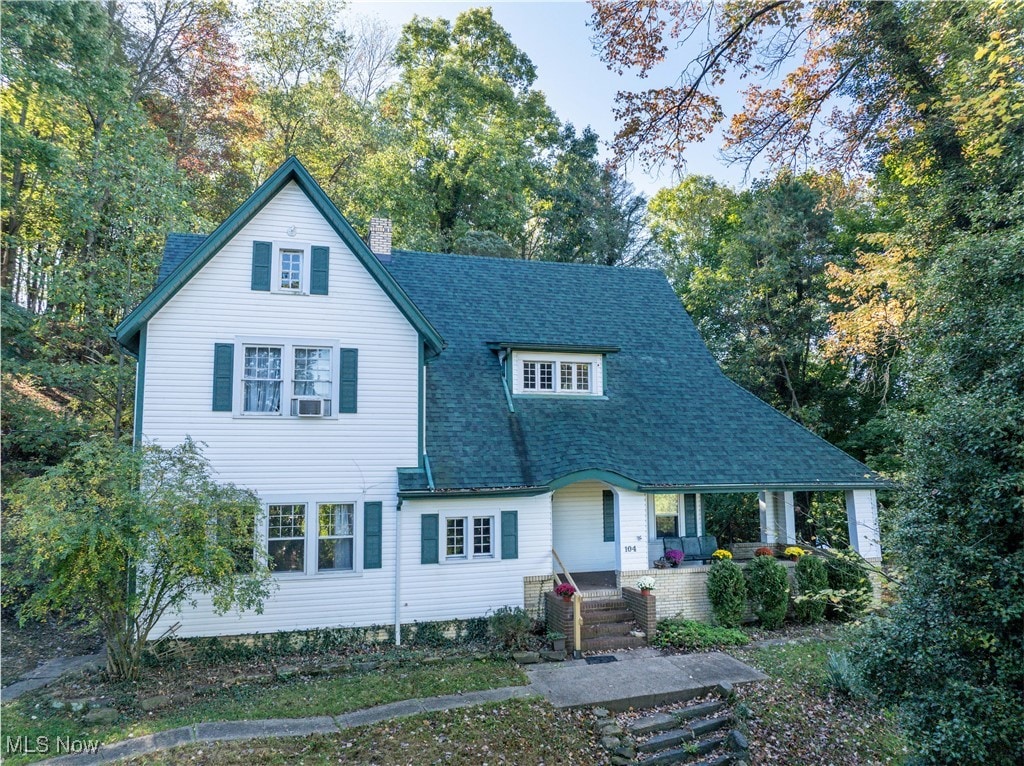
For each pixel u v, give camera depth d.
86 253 22.16
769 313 31.47
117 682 11.41
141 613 11.59
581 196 41.56
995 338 7.40
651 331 21.81
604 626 14.47
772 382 31.59
